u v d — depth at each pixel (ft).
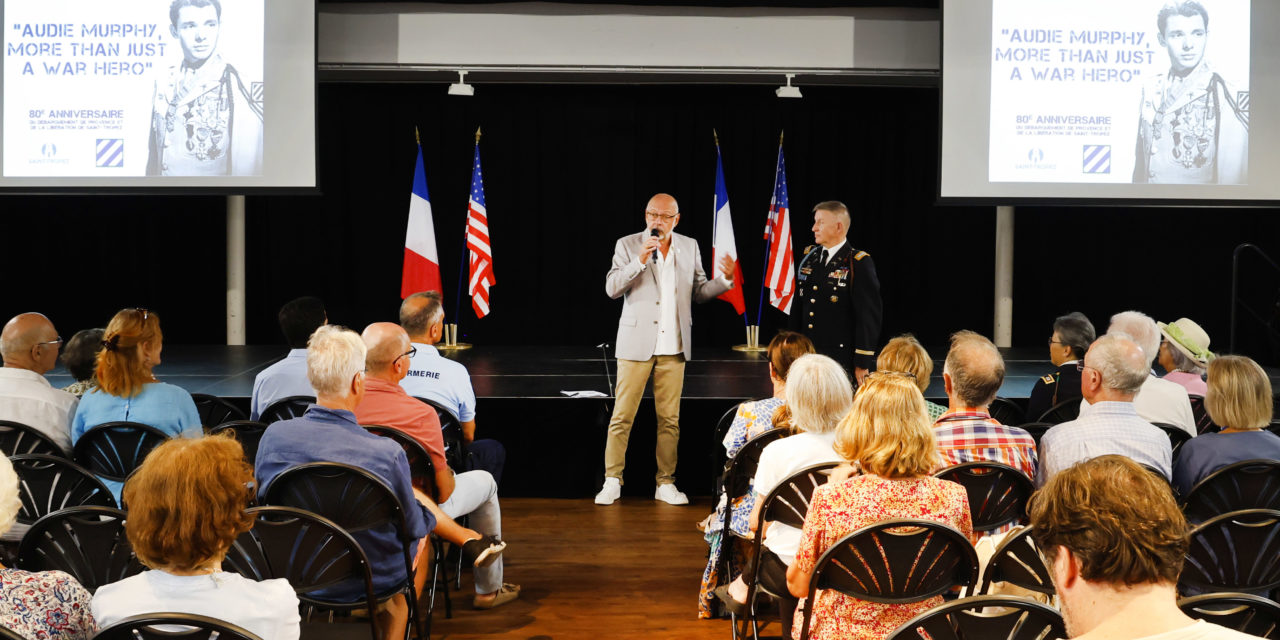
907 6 18.81
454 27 18.74
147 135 18.51
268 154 18.40
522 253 27.61
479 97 27.20
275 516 7.83
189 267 27.73
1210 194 18.69
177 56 18.37
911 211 28.02
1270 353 27.78
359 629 7.75
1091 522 3.67
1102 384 8.96
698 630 10.75
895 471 7.08
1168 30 18.44
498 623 10.91
